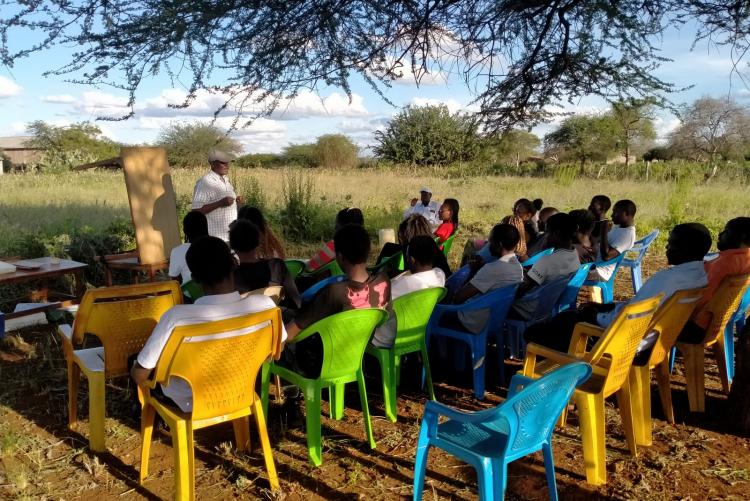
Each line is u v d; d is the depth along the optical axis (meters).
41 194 17.05
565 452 3.93
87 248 8.41
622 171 27.78
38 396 4.82
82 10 3.40
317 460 3.76
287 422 4.33
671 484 3.53
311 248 11.44
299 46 4.30
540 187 21.31
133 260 7.27
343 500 3.43
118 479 3.63
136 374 3.15
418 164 36.41
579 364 2.77
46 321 6.79
